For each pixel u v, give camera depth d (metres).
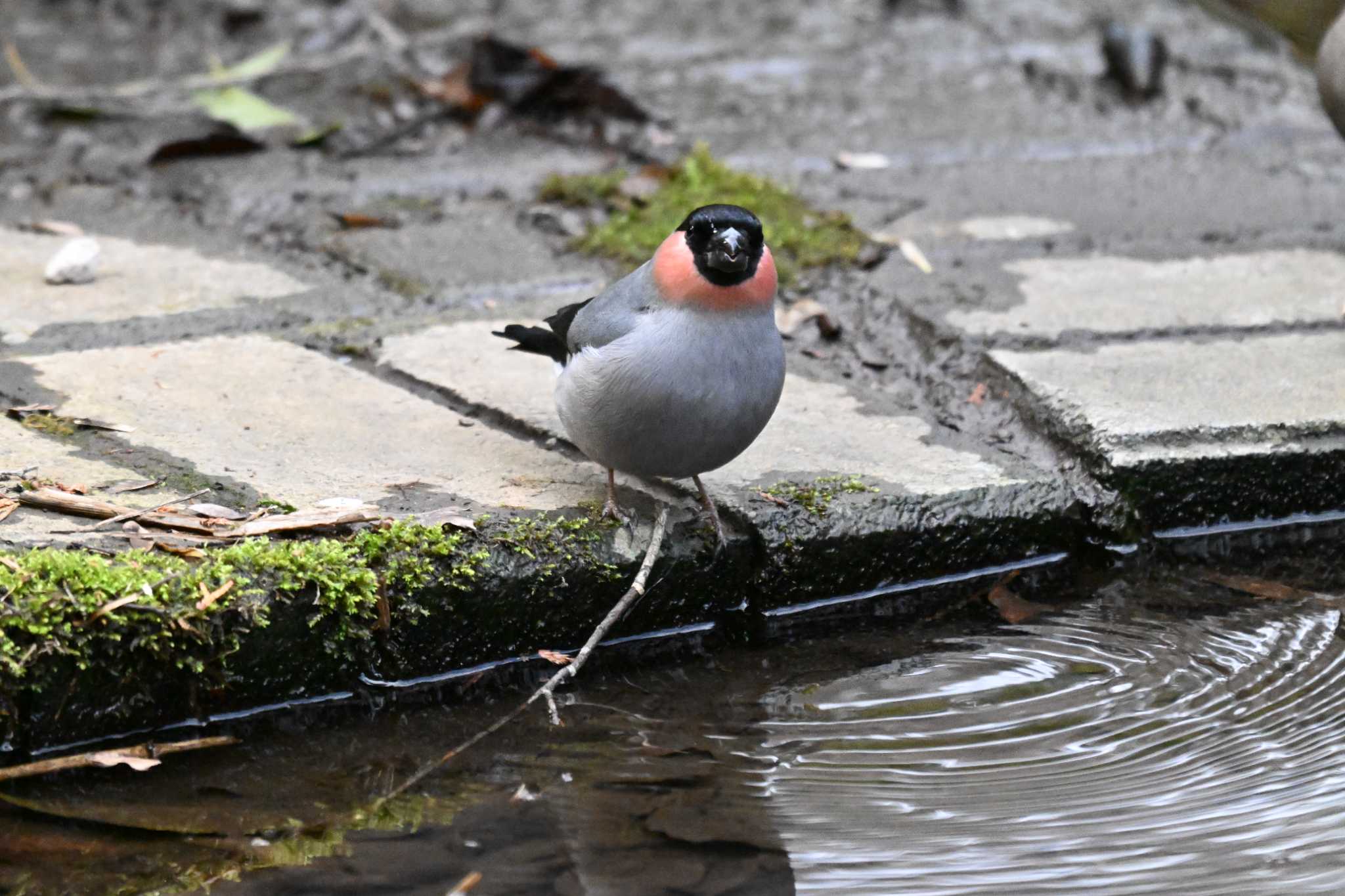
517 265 11.64
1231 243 12.20
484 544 7.38
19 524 7.11
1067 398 9.34
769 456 8.73
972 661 7.58
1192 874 5.74
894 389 10.02
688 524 7.89
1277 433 9.05
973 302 10.93
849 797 6.33
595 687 7.36
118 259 11.47
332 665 7.03
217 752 6.66
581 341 7.49
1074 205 13.04
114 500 7.49
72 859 5.82
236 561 6.82
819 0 19.11
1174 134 15.05
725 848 5.95
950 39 17.88
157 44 16.98
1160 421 9.05
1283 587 8.43
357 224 12.41
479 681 7.36
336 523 7.32
